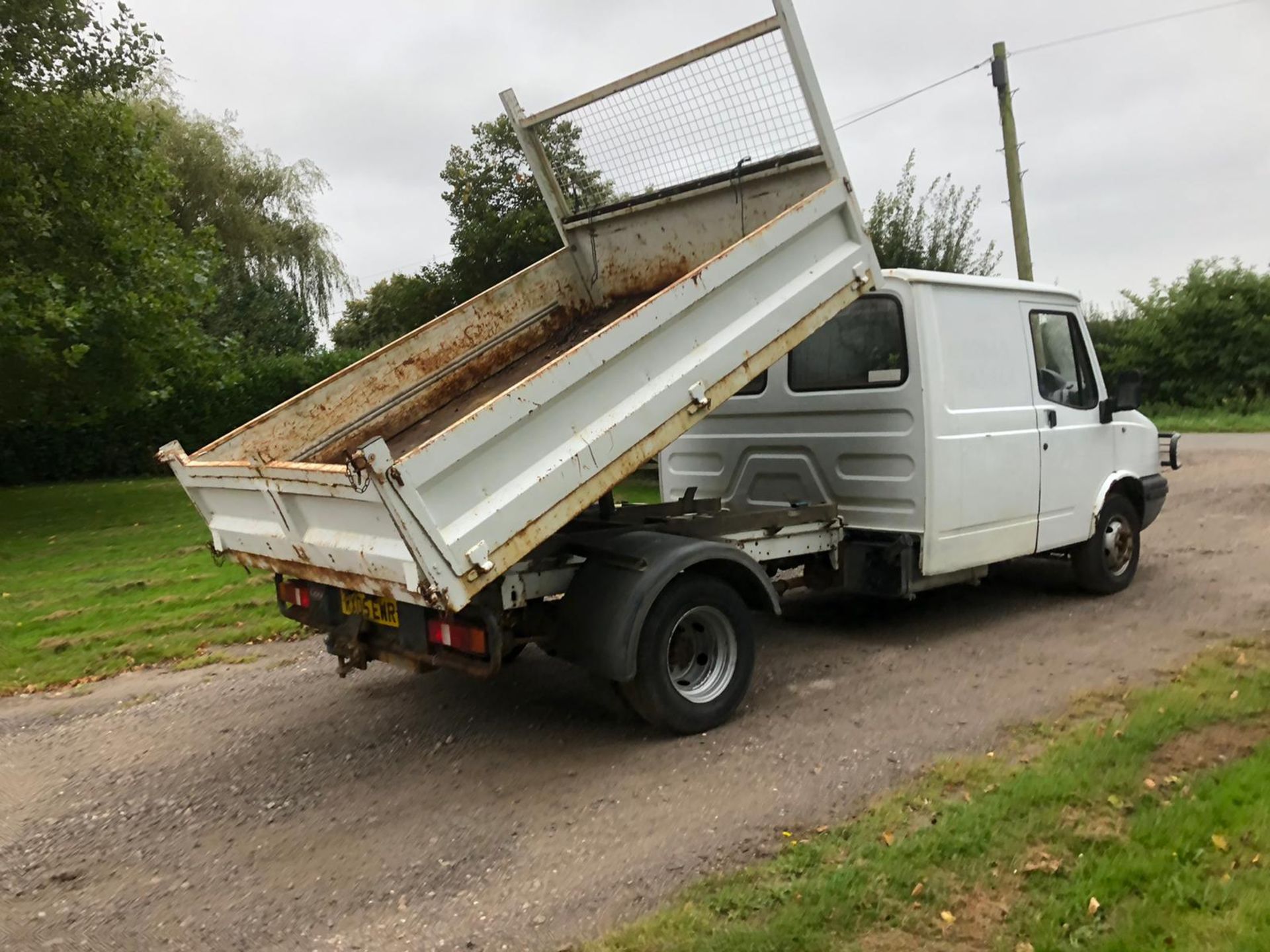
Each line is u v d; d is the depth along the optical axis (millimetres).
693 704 5008
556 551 4926
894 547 6223
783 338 5238
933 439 6191
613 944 3166
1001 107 18484
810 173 5535
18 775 5027
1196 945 2902
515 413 4160
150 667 6988
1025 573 8562
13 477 21406
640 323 4582
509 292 6410
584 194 6699
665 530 5461
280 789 4672
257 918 3527
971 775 4293
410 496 3836
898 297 6277
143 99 30297
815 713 5270
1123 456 7883
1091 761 4234
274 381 24547
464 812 4301
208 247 17297
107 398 15852
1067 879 3338
